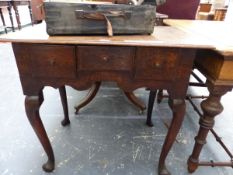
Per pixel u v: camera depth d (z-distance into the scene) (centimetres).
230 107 174
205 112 88
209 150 120
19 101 165
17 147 116
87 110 156
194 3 179
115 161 109
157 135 131
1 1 330
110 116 150
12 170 101
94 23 72
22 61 72
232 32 103
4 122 137
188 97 144
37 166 104
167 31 91
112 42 65
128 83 77
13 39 64
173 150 119
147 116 138
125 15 73
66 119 135
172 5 179
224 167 109
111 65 73
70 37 69
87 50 70
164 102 174
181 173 104
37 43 68
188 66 75
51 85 77
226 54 68
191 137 131
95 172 102
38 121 88
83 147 118
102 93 186
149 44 65
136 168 105
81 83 77
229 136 135
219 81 78
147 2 82
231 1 379
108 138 126
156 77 76
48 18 68
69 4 67
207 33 96
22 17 440
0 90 184
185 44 67
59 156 111
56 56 71
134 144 122
